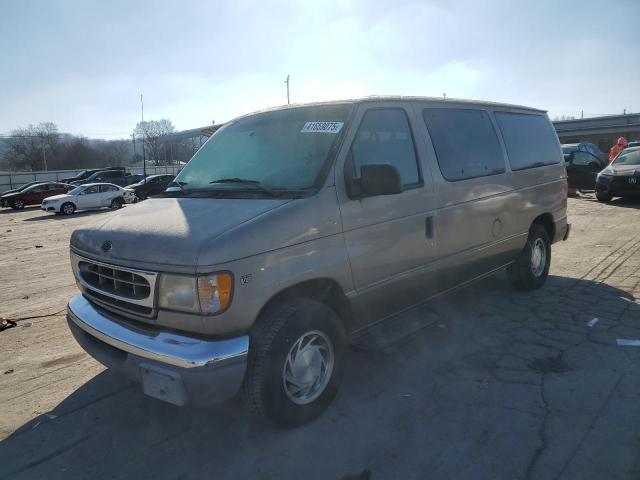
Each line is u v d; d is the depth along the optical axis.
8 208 30.06
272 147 3.78
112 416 3.54
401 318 4.36
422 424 3.27
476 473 2.76
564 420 3.24
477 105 5.04
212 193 3.59
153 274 2.88
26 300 6.73
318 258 3.19
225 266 2.74
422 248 4.01
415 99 4.25
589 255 7.91
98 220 3.71
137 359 2.91
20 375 4.24
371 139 3.69
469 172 4.58
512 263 5.68
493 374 3.93
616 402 3.44
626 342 4.43
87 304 3.52
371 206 3.54
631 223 10.84
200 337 2.80
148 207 3.63
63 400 3.79
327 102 3.88
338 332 3.37
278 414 3.08
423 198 4.00
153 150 74.25
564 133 54.66
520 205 5.35
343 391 3.74
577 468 2.77
